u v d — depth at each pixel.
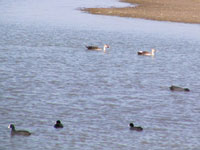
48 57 69.12
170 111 46.72
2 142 37.91
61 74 59.38
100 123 42.66
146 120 44.00
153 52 74.44
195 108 48.00
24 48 74.94
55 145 37.75
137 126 41.78
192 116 45.56
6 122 42.00
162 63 69.06
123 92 52.56
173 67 66.75
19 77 56.94
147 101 49.59
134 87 54.97
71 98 49.50
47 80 56.19
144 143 38.91
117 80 57.78
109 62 67.88
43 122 42.34
